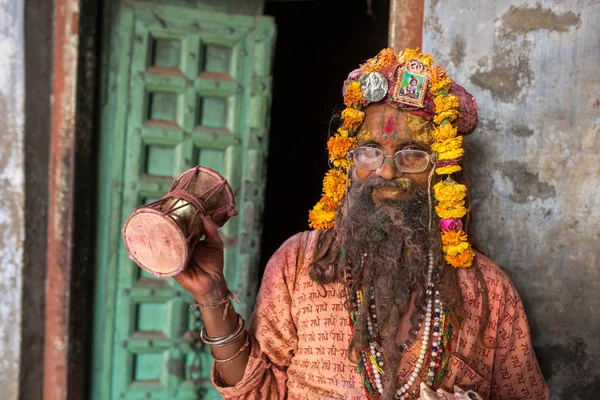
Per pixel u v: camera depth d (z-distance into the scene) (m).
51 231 2.21
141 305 2.42
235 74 2.42
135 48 2.32
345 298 1.23
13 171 2.16
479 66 1.77
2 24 2.12
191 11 2.35
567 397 1.76
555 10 1.70
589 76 1.69
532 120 1.73
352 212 1.24
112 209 2.34
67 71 2.17
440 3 1.80
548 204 1.73
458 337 1.22
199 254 1.18
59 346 2.24
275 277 1.33
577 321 1.74
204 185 1.17
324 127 3.71
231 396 1.25
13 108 2.15
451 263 1.25
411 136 1.24
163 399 2.43
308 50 3.74
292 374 1.26
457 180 1.38
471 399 1.11
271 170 3.82
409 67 1.24
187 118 2.38
